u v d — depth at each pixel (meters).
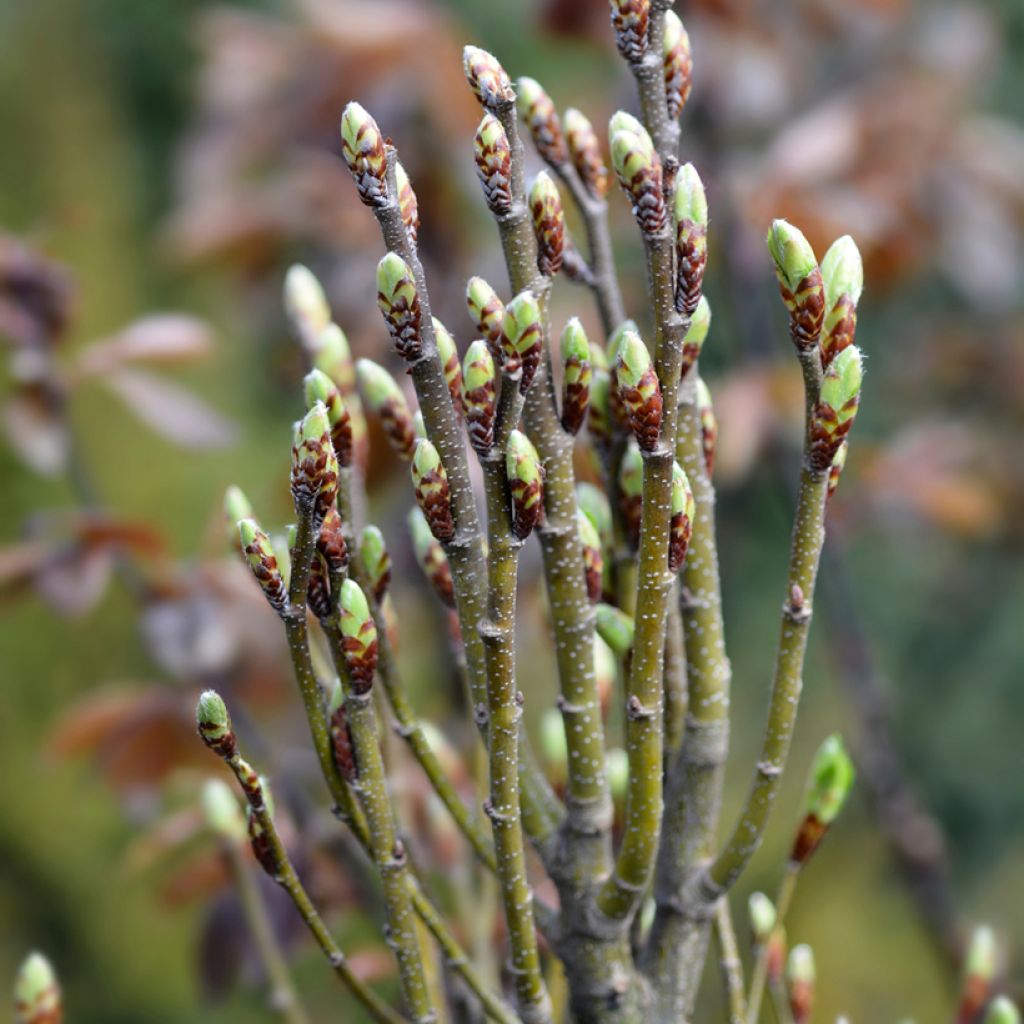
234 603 0.77
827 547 0.98
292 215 1.06
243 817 0.52
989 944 0.49
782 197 0.95
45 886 1.63
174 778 0.77
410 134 0.99
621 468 0.46
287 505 0.79
